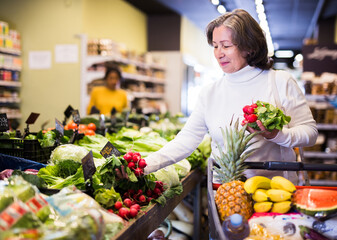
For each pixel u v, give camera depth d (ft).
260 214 4.90
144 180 5.82
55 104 23.41
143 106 29.12
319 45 21.77
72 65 23.07
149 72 31.27
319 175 21.20
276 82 6.86
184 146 6.98
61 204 4.31
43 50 23.48
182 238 9.41
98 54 23.09
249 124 5.51
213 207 4.71
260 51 6.68
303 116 6.71
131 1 30.91
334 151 21.07
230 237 4.33
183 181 7.83
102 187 5.15
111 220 4.58
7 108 22.26
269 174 6.89
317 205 4.69
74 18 23.04
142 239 5.23
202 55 47.93
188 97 39.32
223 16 6.69
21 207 3.66
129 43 31.83
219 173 5.73
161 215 6.09
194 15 36.29
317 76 21.85
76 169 6.11
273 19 38.17
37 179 5.04
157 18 35.81
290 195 4.87
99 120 10.38
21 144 6.77
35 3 23.48
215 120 7.15
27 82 23.79
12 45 21.68
